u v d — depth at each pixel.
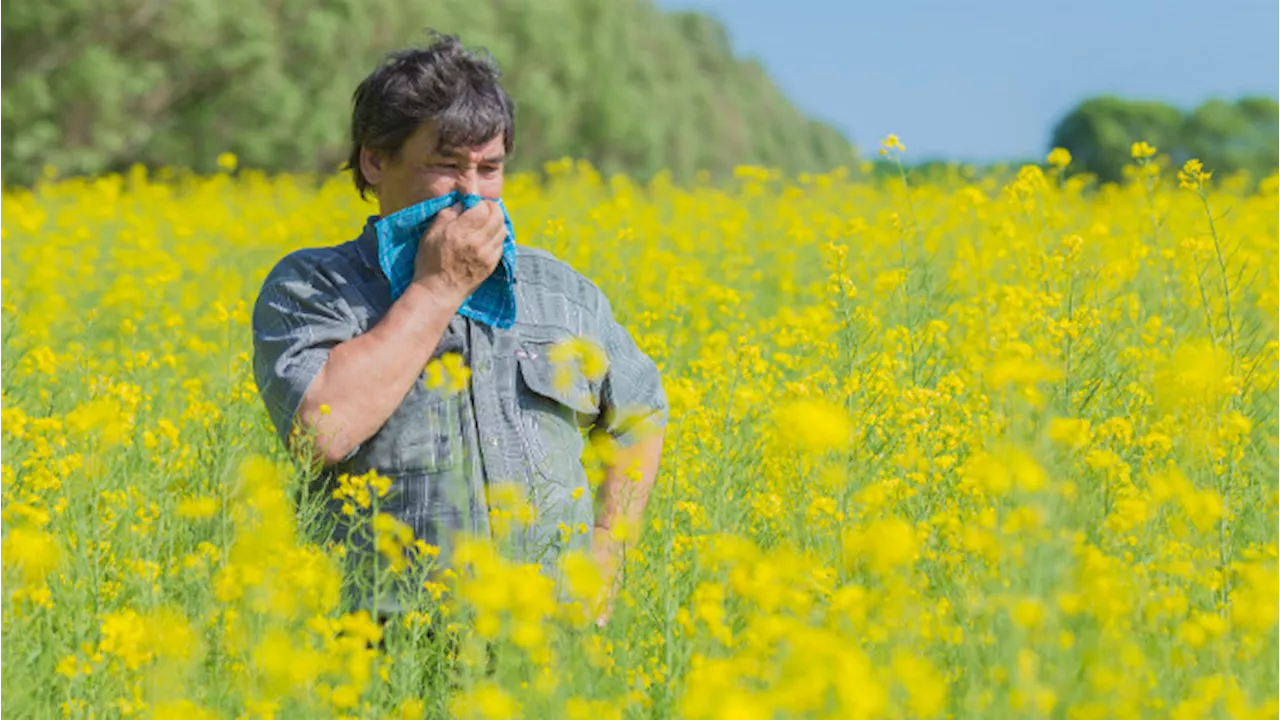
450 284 4.98
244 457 5.72
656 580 5.06
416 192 5.15
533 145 50.81
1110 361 7.44
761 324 10.65
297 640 4.39
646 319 9.57
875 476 5.65
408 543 4.82
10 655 4.35
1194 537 4.90
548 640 4.13
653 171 55.22
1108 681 3.67
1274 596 4.04
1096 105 69.56
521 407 5.16
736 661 3.78
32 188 40.75
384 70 5.12
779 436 5.30
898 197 13.72
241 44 42.47
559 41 51.03
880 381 6.67
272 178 44.22
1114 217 15.93
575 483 5.21
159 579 4.96
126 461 5.99
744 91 86.00
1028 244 10.35
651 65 60.12
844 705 3.16
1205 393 5.78
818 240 14.12
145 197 22.89
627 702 4.16
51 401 6.81
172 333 11.07
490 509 5.01
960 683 4.18
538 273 5.42
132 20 41.28
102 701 4.32
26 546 4.44
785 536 5.46
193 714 3.74
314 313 5.16
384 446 5.03
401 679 4.41
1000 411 5.82
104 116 40.81
